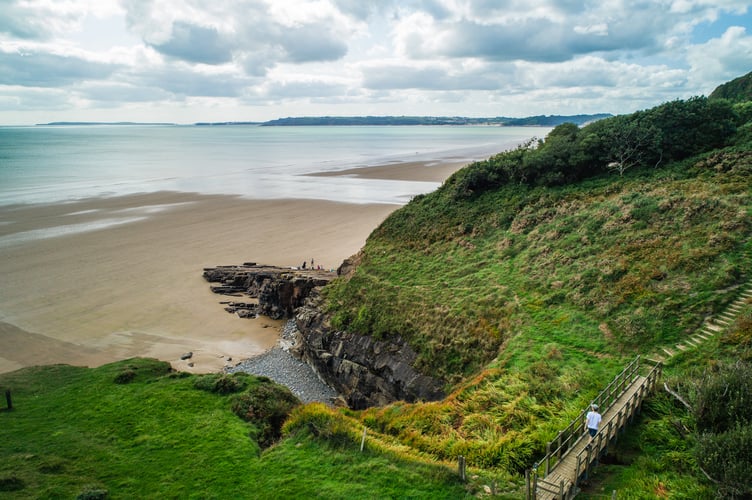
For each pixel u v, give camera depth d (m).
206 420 25.80
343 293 45.00
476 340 32.34
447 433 23.25
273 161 190.00
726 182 40.72
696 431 17.84
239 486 19.83
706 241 32.31
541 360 27.09
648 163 50.41
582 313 30.91
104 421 26.03
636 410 20.92
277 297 52.47
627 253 34.81
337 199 102.00
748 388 17.95
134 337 44.53
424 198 59.59
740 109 55.88
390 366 35.31
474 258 44.06
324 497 18.39
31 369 34.19
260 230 77.75
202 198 103.38
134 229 77.25
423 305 38.12
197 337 45.75
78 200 99.94
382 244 52.62
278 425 26.47
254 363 42.38
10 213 86.88
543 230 43.84
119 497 19.38
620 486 16.70
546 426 21.30
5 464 21.84
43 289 53.66
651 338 26.47
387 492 18.31
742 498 14.80
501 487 17.94
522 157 57.91
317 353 40.97
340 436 22.89
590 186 49.34
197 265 62.25
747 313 25.00
